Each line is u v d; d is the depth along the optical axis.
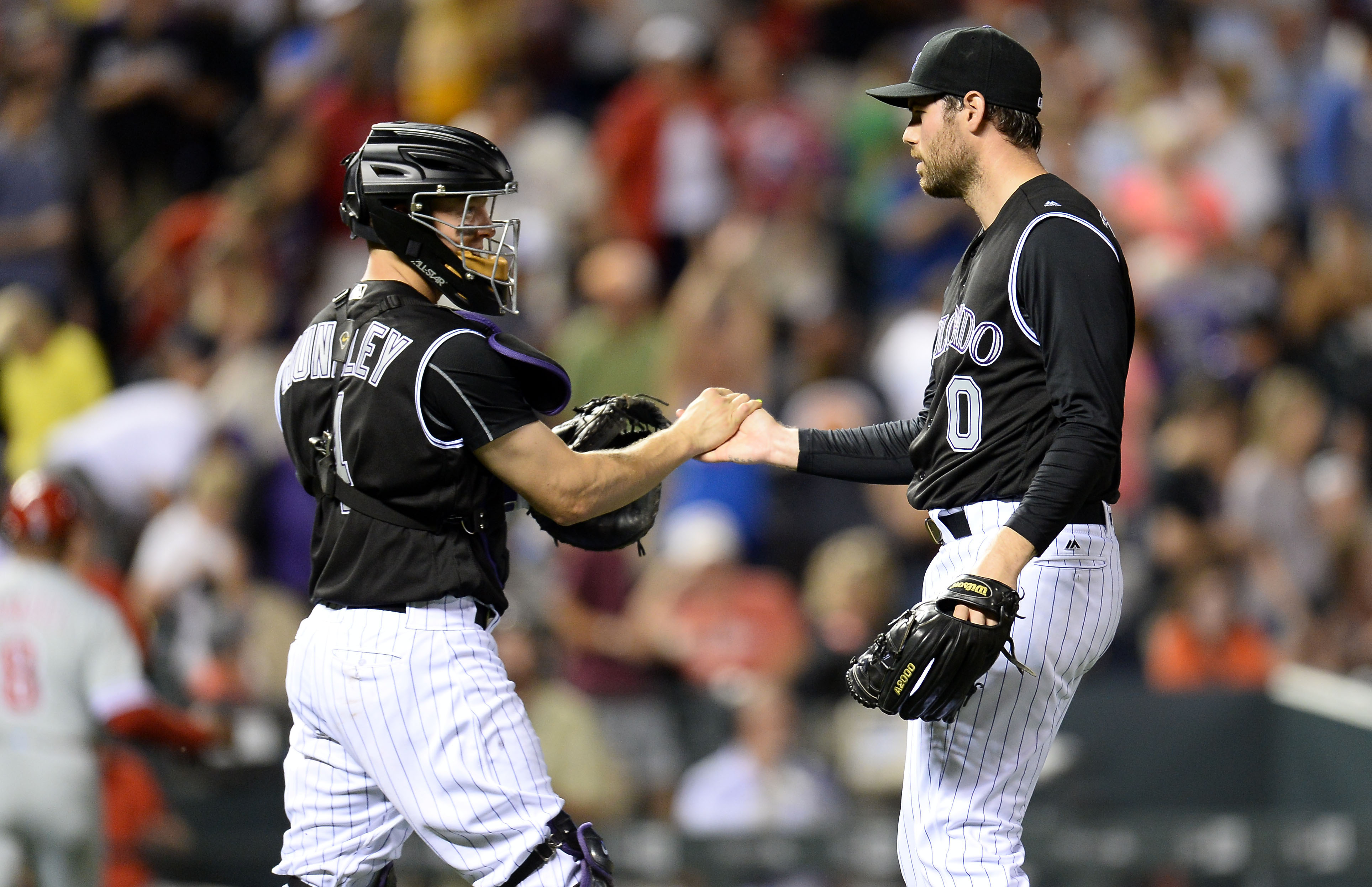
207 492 25.12
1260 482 30.92
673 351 30.89
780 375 31.62
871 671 11.09
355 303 12.07
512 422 11.70
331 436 11.88
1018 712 11.54
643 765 23.30
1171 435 30.41
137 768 21.77
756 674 24.47
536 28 37.38
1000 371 11.38
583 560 26.14
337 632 11.87
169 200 34.25
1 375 29.09
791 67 39.41
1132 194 35.94
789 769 23.11
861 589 25.53
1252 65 41.53
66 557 19.52
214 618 24.12
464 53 34.72
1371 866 22.31
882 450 13.23
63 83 33.53
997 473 11.46
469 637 11.91
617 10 39.34
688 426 12.95
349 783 12.20
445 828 11.73
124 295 32.72
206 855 21.91
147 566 24.56
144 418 27.62
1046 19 40.47
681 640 25.59
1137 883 22.67
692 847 22.12
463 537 11.95
